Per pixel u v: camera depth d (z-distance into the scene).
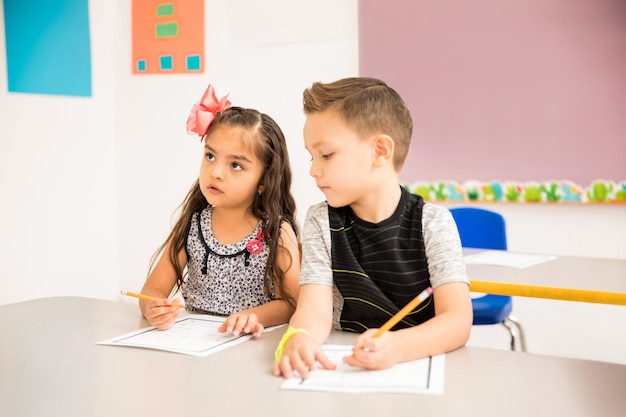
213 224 1.31
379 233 1.02
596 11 2.25
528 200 2.42
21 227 2.90
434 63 2.53
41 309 1.15
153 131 3.23
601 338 2.39
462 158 2.52
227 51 3.00
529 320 2.51
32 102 2.92
